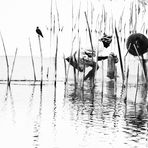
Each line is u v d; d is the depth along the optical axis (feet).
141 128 38.99
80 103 55.36
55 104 53.83
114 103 55.98
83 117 44.37
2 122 41.06
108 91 70.79
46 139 34.37
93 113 47.03
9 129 37.93
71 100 58.29
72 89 73.05
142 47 76.54
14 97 60.23
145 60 82.38
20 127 38.83
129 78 89.25
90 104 54.44
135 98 61.77
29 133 36.47
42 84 80.23
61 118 43.57
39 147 32.07
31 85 77.71
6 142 33.42
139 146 32.42
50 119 42.98
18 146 32.32
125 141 33.83
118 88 76.02
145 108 51.62
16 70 93.97
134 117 44.86
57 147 32.07
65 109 49.75
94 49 85.76
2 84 77.61
